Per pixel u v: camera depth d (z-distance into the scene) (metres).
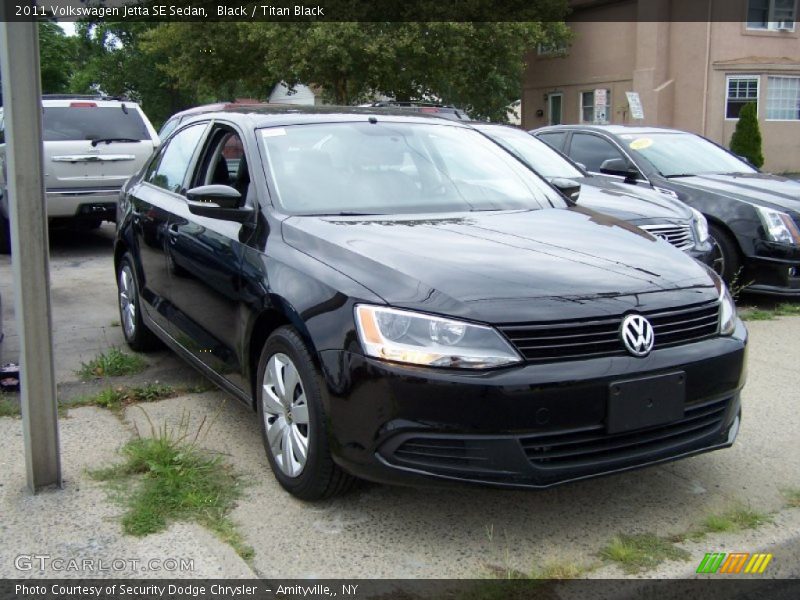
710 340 3.50
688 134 9.47
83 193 10.21
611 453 3.22
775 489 3.81
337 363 3.20
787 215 7.43
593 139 9.18
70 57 49.91
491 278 3.28
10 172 3.29
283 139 4.50
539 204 4.67
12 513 3.34
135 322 5.79
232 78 25.61
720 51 23.45
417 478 3.07
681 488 3.81
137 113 10.88
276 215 3.99
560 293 3.23
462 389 3.00
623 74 25.33
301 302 3.42
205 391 5.04
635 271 3.54
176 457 3.80
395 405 3.05
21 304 3.38
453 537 3.32
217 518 3.38
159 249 5.12
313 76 22.89
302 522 3.40
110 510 3.38
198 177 4.98
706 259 6.69
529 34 23.36
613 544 3.23
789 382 5.37
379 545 3.24
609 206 6.81
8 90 3.23
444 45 22.58
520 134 8.45
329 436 3.26
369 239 3.66
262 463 3.97
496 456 3.03
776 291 7.50
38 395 3.47
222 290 4.16
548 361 3.10
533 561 3.16
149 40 27.50
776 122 24.41
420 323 3.09
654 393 3.21
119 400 4.80
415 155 4.71
